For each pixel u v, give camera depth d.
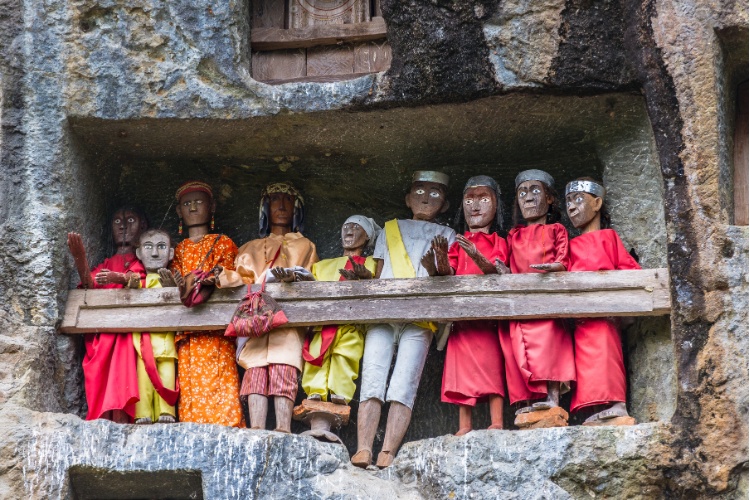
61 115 7.85
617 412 7.18
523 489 6.84
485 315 7.42
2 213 7.72
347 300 7.57
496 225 8.22
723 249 7.16
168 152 8.31
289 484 6.94
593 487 6.90
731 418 6.84
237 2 7.91
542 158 8.27
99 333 7.70
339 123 7.95
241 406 7.65
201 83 7.84
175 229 8.55
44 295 7.64
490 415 7.85
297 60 8.19
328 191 8.61
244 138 8.12
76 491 7.18
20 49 7.89
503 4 7.64
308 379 7.54
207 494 6.93
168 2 7.88
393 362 7.90
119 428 7.11
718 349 6.99
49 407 7.49
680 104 7.39
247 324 7.45
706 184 7.28
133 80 7.85
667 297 7.28
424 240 7.93
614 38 7.60
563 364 7.34
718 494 6.79
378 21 8.12
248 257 7.97
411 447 7.12
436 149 8.24
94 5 7.89
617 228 7.82
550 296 7.41
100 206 8.30
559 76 7.58
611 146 7.91
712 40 7.42
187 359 7.67
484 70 7.63
